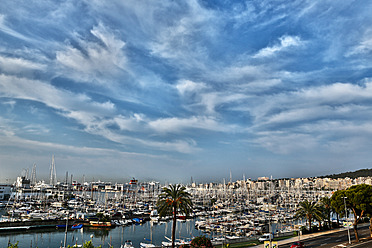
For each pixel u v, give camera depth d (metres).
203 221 133.75
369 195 64.12
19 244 88.62
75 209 167.00
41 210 148.88
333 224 95.44
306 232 84.38
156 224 136.62
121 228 122.44
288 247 63.09
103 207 182.50
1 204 184.00
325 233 82.25
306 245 64.62
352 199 65.75
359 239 68.12
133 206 195.12
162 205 60.03
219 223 132.38
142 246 87.44
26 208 158.38
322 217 88.75
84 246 42.84
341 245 61.81
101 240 98.12
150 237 105.81
